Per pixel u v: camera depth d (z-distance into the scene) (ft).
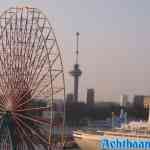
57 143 332.60
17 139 322.96
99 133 411.34
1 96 329.31
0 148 329.11
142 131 408.05
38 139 319.47
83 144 418.10
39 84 317.63
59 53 318.45
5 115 323.57
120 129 425.69
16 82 326.03
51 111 306.55
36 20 330.13
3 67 334.85
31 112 320.70
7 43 338.95
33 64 323.16
